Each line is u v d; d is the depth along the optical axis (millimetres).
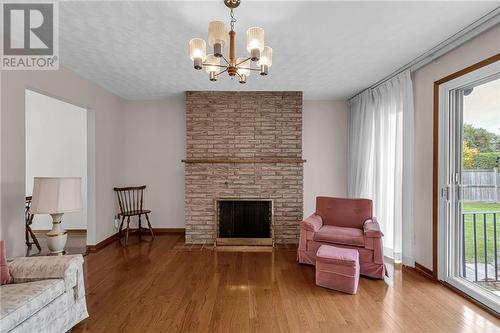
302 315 2197
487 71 2275
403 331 1991
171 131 4879
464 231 2744
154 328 2025
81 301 2084
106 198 4219
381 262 2893
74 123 4875
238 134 4258
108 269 3174
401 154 3369
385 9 2041
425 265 3051
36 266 1944
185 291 2611
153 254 3727
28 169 4848
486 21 2184
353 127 4672
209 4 1966
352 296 2518
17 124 2582
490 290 2516
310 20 2184
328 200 3770
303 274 3031
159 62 3064
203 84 3902
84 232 4895
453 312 2244
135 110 4863
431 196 2965
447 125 2764
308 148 4934
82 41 2537
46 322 1738
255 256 3656
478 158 2574
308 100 4934
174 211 4891
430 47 2703
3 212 2443
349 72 3420
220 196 4207
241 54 2824
